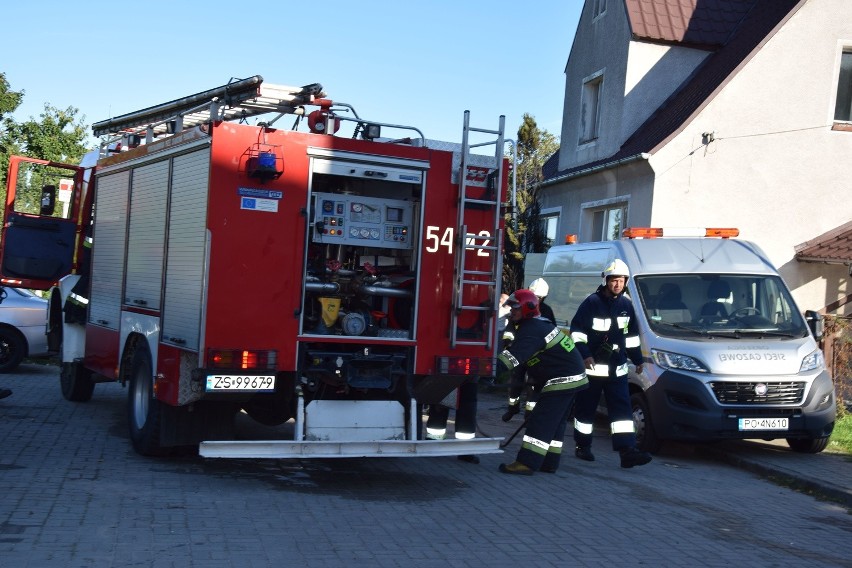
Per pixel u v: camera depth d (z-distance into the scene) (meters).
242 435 10.70
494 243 8.56
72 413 11.66
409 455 8.08
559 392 9.31
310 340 7.98
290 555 5.93
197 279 7.84
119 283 10.17
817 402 10.79
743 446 11.75
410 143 8.68
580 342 9.90
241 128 7.78
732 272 11.99
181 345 8.09
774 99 17.28
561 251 14.51
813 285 17.30
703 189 17.09
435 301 8.43
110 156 11.01
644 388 11.07
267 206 7.84
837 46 17.44
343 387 8.33
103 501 7.06
